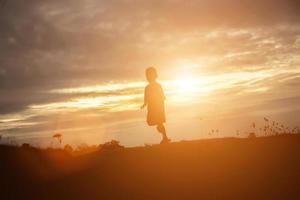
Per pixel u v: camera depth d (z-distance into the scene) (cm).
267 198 1186
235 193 1229
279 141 1694
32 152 1705
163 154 1598
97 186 1348
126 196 1262
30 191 1343
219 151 1589
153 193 1266
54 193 1322
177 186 1300
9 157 1614
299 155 1488
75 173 1481
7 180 1423
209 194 1234
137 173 1425
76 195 1298
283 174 1330
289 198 1177
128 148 1764
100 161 1588
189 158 1526
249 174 1350
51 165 1580
